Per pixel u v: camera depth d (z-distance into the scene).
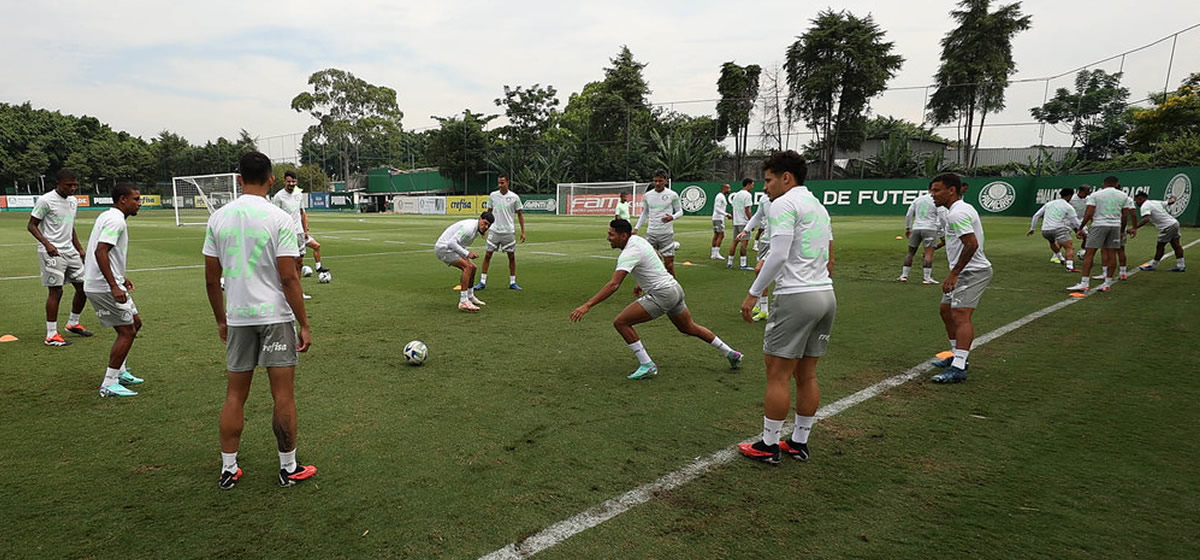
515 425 4.04
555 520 2.86
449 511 2.94
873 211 36.34
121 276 4.62
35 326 7.05
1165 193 22.30
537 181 47.84
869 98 40.88
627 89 49.66
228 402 3.15
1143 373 5.12
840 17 41.00
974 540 2.68
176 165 68.81
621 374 5.21
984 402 4.47
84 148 66.62
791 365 3.44
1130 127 39.03
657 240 10.34
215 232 3.11
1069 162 35.94
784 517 2.89
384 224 30.14
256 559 2.55
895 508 2.96
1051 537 2.70
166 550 2.61
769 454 3.46
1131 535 2.71
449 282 10.62
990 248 15.73
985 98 37.81
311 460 3.50
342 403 4.47
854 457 3.56
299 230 10.44
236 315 3.08
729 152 45.25
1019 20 40.59
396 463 3.47
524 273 11.84
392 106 66.56
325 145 64.62
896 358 5.67
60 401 4.49
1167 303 8.20
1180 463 3.42
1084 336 6.46
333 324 7.21
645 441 3.79
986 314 7.62
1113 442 3.72
